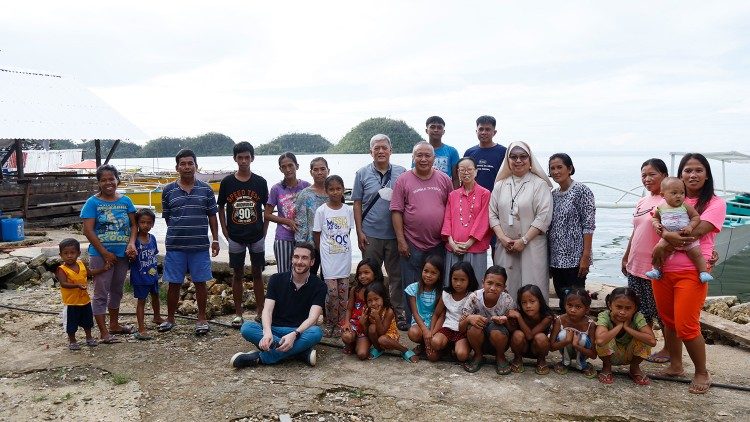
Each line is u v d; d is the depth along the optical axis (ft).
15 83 53.31
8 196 43.70
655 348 18.69
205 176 99.04
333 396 14.62
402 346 17.24
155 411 13.79
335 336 19.66
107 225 19.08
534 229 17.78
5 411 13.83
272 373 16.20
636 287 16.79
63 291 17.95
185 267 20.10
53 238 40.04
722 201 14.56
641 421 13.14
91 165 108.88
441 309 17.31
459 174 18.84
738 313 22.47
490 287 16.16
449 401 14.21
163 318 22.08
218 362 17.15
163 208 20.25
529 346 16.07
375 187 19.88
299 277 17.48
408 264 19.58
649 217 16.38
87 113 54.95
